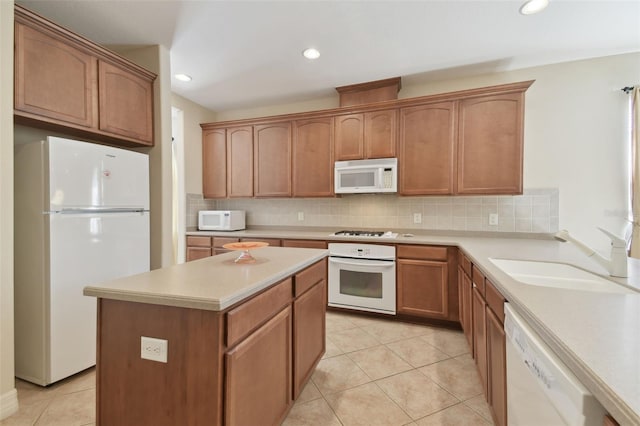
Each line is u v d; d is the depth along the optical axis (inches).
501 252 79.7
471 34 89.7
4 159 62.2
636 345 26.4
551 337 29.5
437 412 63.0
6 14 62.6
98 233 80.4
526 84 100.3
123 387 44.8
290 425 59.4
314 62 107.6
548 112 109.0
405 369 79.7
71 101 77.5
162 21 84.4
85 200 77.6
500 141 104.3
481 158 106.6
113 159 84.7
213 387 40.2
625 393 19.5
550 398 27.9
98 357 46.1
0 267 61.6
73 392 70.1
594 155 105.0
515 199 113.8
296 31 88.9
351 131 125.6
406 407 64.7
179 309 41.9
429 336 100.6
